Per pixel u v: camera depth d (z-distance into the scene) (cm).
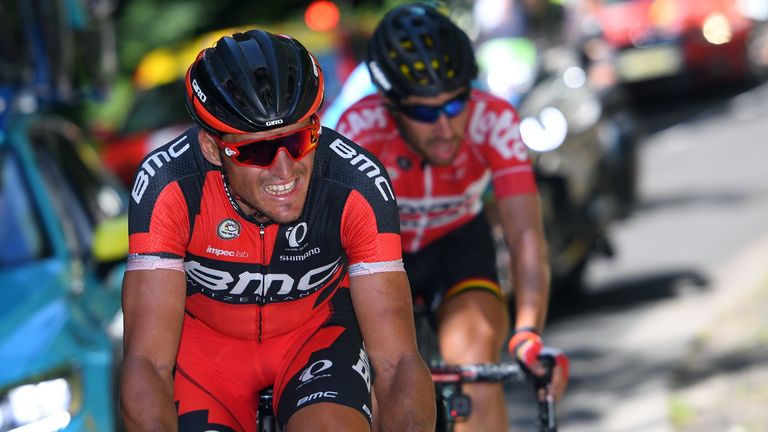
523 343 1176
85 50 2119
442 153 1255
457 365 1208
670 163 4034
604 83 2869
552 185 2389
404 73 1219
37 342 1438
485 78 2598
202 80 905
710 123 4719
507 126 1316
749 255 2764
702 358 2072
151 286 942
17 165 1769
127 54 5441
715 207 3303
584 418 1903
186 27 5656
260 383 1059
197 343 1054
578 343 2314
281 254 988
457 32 1247
